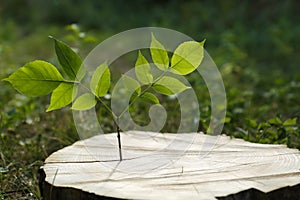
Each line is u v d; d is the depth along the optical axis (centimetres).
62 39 322
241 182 120
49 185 122
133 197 115
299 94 213
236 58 270
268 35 343
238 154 132
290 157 130
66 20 442
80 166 127
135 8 457
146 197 115
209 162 128
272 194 118
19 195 146
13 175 150
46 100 202
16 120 173
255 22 383
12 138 170
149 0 461
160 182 120
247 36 343
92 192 117
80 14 442
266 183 120
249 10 402
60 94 125
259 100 216
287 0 392
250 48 330
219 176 122
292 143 162
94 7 462
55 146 169
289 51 312
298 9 388
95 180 121
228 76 245
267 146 137
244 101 195
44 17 446
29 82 124
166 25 377
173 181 120
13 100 191
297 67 288
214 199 115
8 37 355
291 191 120
